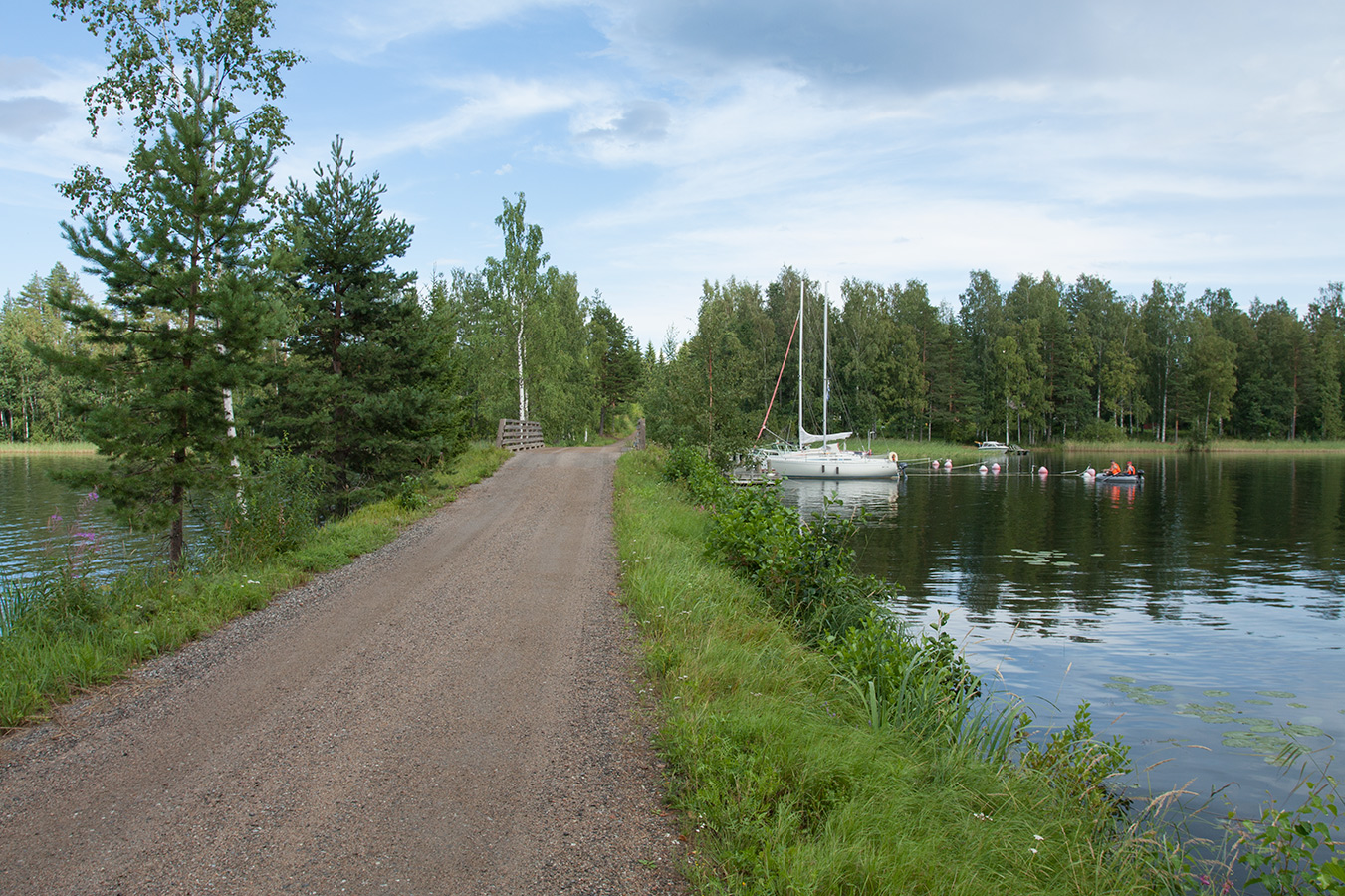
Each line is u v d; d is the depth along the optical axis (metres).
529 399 40.69
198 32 16.00
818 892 3.35
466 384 36.69
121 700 5.64
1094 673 10.11
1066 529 24.81
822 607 9.32
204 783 4.31
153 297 11.03
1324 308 108.75
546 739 4.96
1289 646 11.45
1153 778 6.95
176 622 7.45
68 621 7.03
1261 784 6.87
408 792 4.21
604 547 11.84
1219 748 7.70
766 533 10.47
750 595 9.30
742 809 3.97
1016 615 13.32
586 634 7.35
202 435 11.16
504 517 14.81
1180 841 5.57
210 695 5.75
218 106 15.10
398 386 19.19
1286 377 89.31
